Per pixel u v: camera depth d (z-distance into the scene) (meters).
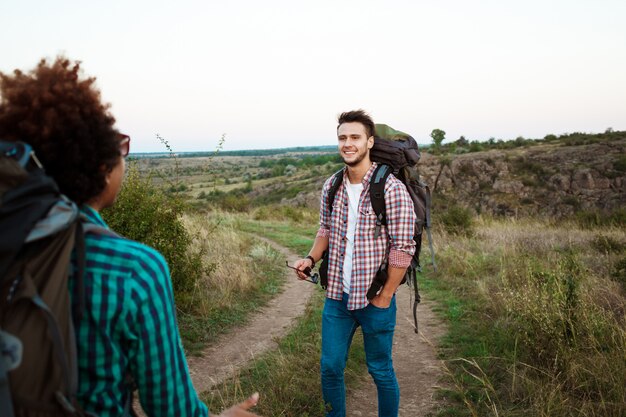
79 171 1.03
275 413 3.35
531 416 3.21
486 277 7.34
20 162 0.93
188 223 9.67
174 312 1.07
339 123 2.86
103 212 5.30
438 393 3.80
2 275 0.85
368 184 2.80
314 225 17.44
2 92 1.04
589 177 47.69
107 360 0.97
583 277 5.74
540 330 4.25
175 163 5.79
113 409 1.00
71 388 0.90
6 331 0.86
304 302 6.84
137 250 1.01
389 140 2.89
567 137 69.00
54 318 0.88
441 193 50.72
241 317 5.87
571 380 3.58
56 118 0.99
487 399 3.59
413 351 4.89
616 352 3.74
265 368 4.23
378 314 2.81
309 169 121.12
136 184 5.48
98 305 0.94
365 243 2.77
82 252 0.95
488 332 4.98
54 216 0.91
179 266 5.75
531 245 10.05
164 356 1.02
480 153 56.06
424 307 6.51
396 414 2.95
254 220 18.83
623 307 4.96
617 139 56.66
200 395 3.73
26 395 0.87
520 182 49.41
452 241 10.99
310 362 4.21
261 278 7.80
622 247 9.70
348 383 4.05
